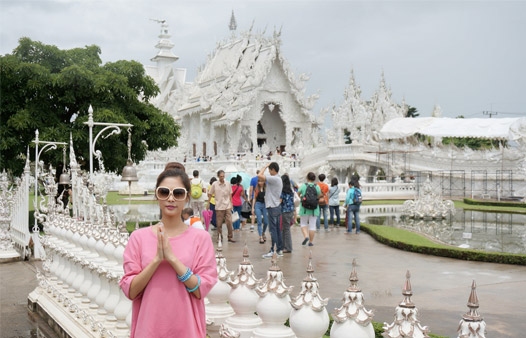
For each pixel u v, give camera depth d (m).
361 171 46.84
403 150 45.75
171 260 3.58
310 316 4.21
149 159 54.34
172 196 3.72
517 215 25.06
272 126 63.03
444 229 19.16
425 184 35.47
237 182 18.17
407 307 3.64
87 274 7.22
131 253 3.76
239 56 62.56
